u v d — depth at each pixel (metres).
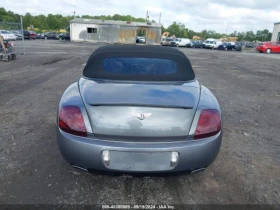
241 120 4.49
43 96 5.66
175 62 2.78
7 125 3.81
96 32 37.81
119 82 2.48
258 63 17.83
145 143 2.01
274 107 5.55
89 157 2.03
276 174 2.70
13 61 12.36
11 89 6.30
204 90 2.53
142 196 2.28
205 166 2.19
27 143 3.21
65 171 2.61
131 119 2.00
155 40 39.34
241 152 3.19
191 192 2.35
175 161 2.04
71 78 8.20
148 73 2.65
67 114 2.11
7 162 2.74
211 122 2.12
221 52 32.50
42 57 14.87
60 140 2.14
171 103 2.04
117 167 2.04
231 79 9.70
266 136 3.77
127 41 38.59
